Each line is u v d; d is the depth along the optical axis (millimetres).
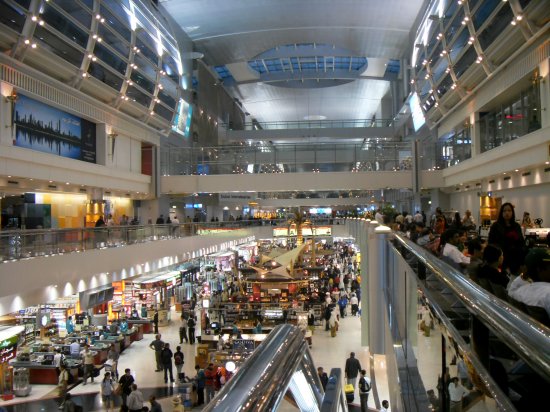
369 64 49031
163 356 15555
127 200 32375
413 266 3854
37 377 15414
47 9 18188
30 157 19047
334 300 25516
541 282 2223
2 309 11031
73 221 25891
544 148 15852
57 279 13133
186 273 27406
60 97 21609
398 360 3855
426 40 27562
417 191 30922
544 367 724
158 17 29406
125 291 22531
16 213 22281
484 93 21812
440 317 1886
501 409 1025
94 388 15094
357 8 35062
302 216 36312
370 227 8539
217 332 18578
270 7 35156
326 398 1314
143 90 27531
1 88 18047
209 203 45125
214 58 44250
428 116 31250
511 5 15617
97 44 21922
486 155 21391
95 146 25938
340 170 31984
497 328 993
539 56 16188
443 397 1884
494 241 4109
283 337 1190
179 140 37562
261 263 24859
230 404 812
